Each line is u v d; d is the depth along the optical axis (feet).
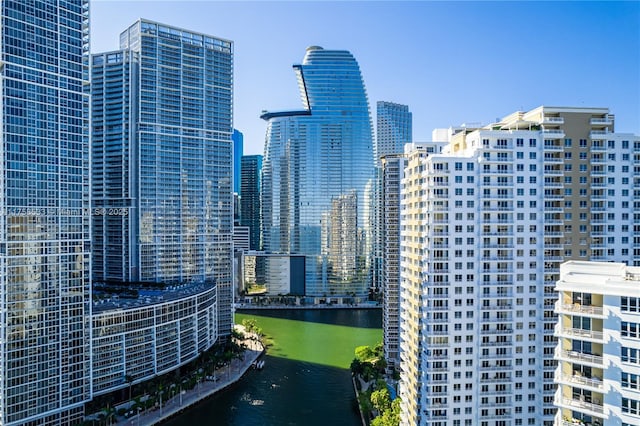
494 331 489.26
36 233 598.34
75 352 642.63
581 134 506.89
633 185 510.58
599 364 288.30
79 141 647.97
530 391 491.72
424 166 510.58
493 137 494.59
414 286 535.19
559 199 498.69
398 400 617.21
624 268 310.45
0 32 567.18
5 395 569.23
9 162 574.56
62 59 630.33
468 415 485.15
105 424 650.84
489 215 492.13
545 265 493.77
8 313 571.69
